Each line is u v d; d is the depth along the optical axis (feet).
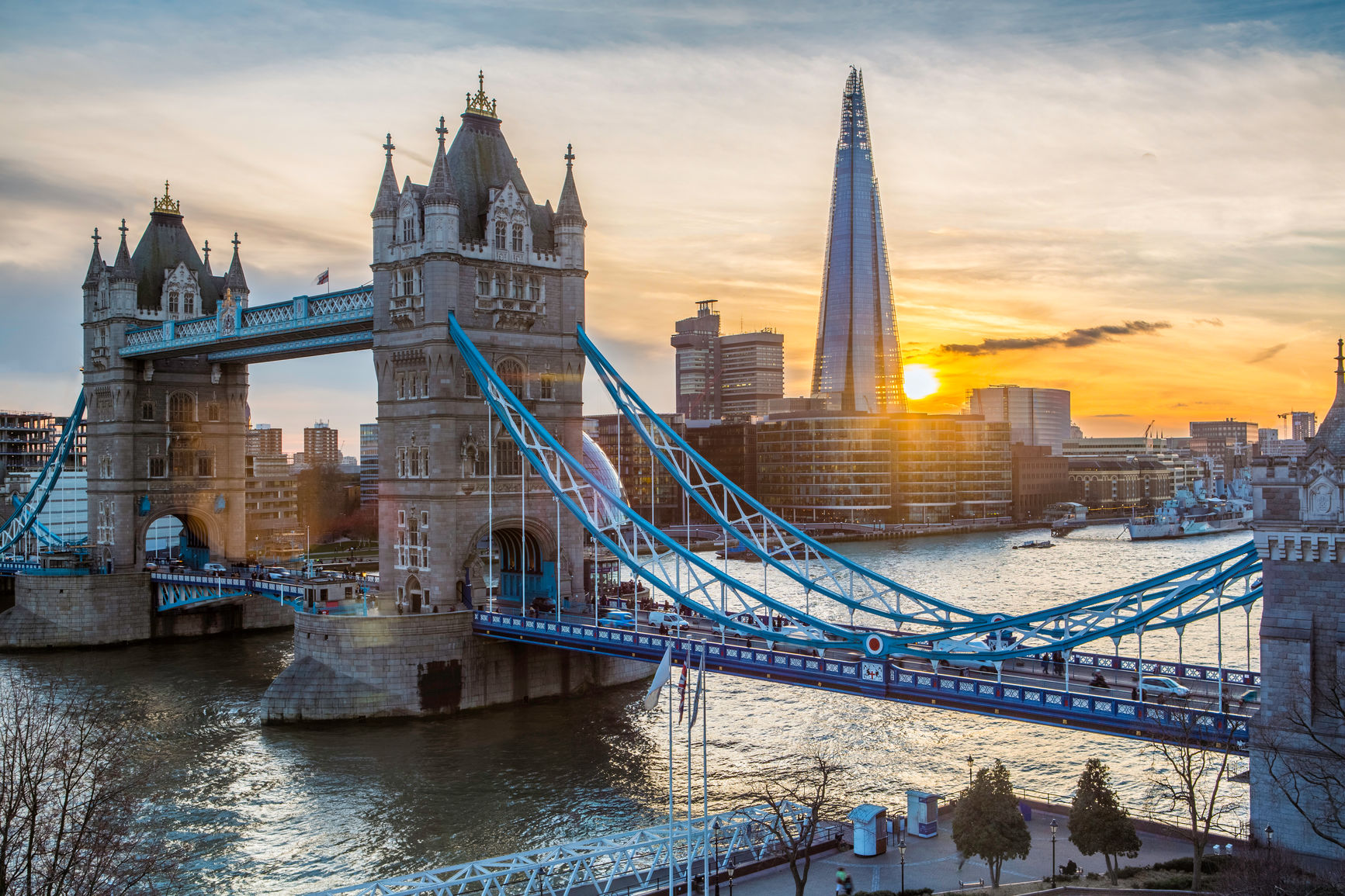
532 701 387.75
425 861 249.14
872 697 266.98
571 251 416.26
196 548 579.89
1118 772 303.07
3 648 510.17
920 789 288.51
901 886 208.44
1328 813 200.44
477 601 384.27
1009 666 294.05
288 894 232.94
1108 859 208.95
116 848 200.13
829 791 286.05
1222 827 251.60
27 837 218.18
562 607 407.64
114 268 538.47
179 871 242.58
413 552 393.91
